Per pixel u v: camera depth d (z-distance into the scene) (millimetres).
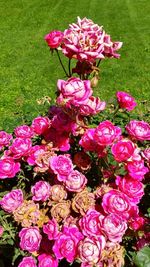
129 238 679
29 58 2984
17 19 4246
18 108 2098
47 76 2598
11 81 2525
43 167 658
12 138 850
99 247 542
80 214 619
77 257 564
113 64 2686
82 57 652
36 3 4805
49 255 619
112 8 4324
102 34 669
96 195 631
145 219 678
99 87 2326
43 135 754
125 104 765
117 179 626
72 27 686
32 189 637
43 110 1005
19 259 761
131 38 3320
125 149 596
